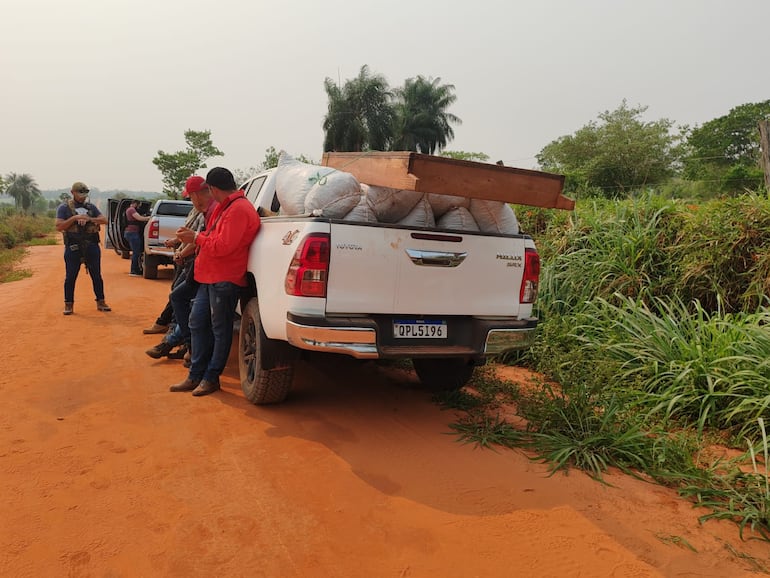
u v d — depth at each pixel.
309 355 4.53
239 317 6.30
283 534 2.81
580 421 4.17
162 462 3.55
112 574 2.45
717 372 4.65
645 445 3.92
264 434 4.06
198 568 2.52
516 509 3.16
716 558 2.78
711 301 6.15
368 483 3.39
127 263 17.83
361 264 3.88
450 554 2.71
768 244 5.82
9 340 6.70
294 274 3.80
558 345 6.17
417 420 4.51
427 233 4.07
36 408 4.42
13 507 2.96
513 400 5.09
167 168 43.94
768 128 8.00
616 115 35.44
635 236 6.86
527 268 4.51
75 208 8.43
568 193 10.16
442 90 57.53
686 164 38.62
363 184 4.34
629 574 2.62
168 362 5.94
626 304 6.04
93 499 3.07
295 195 4.33
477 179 3.88
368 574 2.53
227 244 4.51
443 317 4.30
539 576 2.57
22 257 20.55
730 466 3.82
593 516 3.13
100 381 5.18
